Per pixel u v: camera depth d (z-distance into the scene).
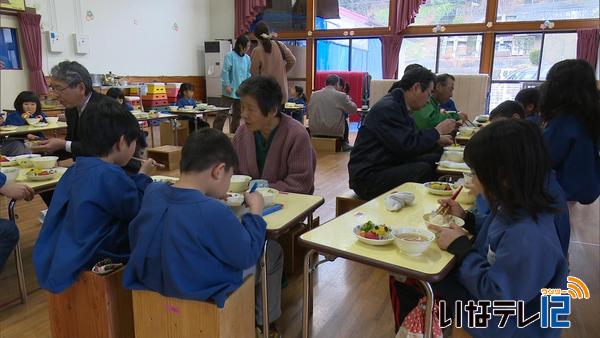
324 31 9.73
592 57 7.57
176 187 1.29
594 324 2.03
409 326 1.41
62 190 1.53
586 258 2.80
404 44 9.13
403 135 2.58
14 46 7.03
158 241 1.25
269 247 1.78
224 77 6.13
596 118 1.82
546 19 7.86
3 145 3.90
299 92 8.40
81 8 7.98
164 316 1.37
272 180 2.21
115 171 1.52
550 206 1.14
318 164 5.68
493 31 8.27
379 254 1.29
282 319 2.06
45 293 2.29
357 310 2.15
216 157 1.29
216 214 1.24
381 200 1.84
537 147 1.12
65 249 1.44
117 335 1.54
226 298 1.31
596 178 1.88
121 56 8.87
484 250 1.29
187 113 6.10
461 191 1.80
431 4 8.70
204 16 10.99
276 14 10.24
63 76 2.43
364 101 7.87
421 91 2.69
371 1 9.19
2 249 2.00
